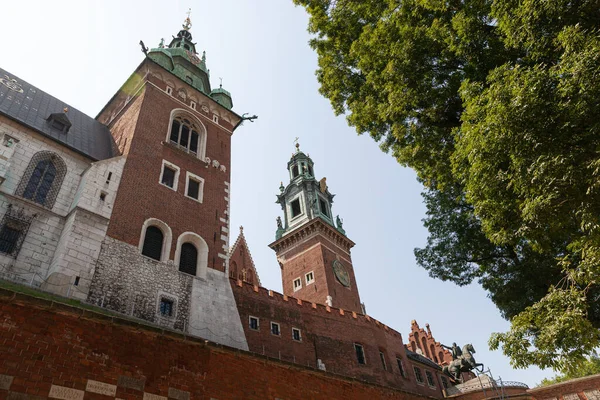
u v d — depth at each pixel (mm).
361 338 35000
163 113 30484
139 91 31188
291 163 68312
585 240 10484
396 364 37281
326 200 62938
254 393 17391
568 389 33250
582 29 10750
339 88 21469
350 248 60719
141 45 31375
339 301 48969
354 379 22250
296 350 29266
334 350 31922
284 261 56000
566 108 9914
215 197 29453
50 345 12852
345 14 20562
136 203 23781
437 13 16375
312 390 19766
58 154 23516
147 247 23109
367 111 19250
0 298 12484
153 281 21703
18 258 18641
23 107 25266
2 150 20438
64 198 22094
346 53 21047
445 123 17250
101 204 22000
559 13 10836
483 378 37719
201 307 22922
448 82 16578
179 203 26453
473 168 11961
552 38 11344
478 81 14156
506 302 20312
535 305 12148
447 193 21516
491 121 10938
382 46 17719
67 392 12484
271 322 29203
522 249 19000
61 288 17906
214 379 16422
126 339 14703
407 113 17438
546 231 11391
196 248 25844
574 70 9641
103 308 18703
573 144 10117
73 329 13594
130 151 25859
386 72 16922
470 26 14484
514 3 11828
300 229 56281
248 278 54375
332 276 51188
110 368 13773
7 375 11641
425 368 42406
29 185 21312
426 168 18344
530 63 12875
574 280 11031
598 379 32344
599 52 9469
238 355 17812
